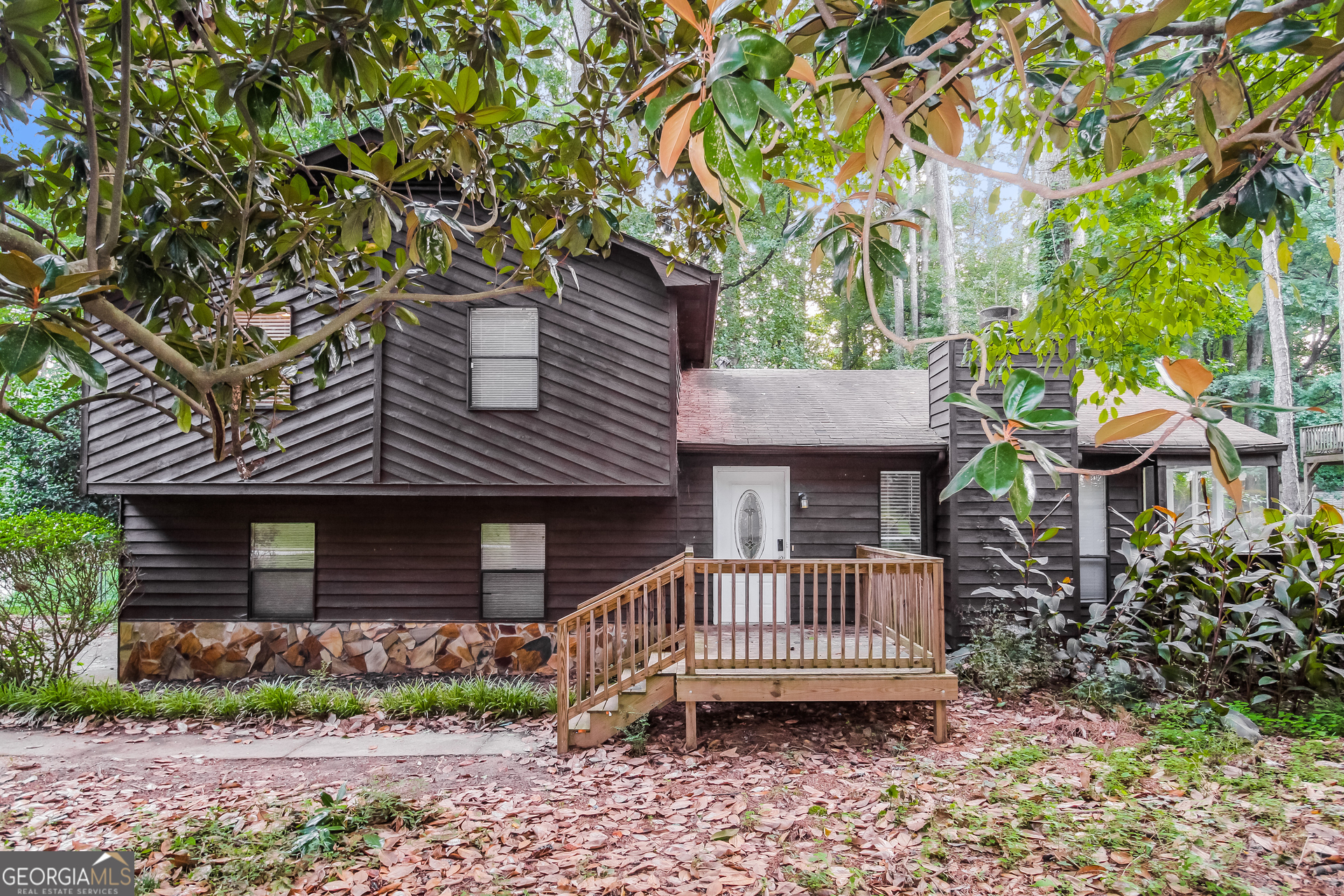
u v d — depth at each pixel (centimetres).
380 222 313
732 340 2200
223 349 328
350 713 728
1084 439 970
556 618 934
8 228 196
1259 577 697
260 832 440
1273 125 179
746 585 648
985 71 169
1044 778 509
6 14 216
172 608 917
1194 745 569
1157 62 162
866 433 999
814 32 156
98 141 309
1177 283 367
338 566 930
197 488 846
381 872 390
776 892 360
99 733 690
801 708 732
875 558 867
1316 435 1905
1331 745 564
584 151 397
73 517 877
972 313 2445
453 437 855
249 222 362
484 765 589
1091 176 369
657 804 490
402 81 308
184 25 323
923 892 356
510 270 392
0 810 494
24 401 1338
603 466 853
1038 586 927
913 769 551
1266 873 365
